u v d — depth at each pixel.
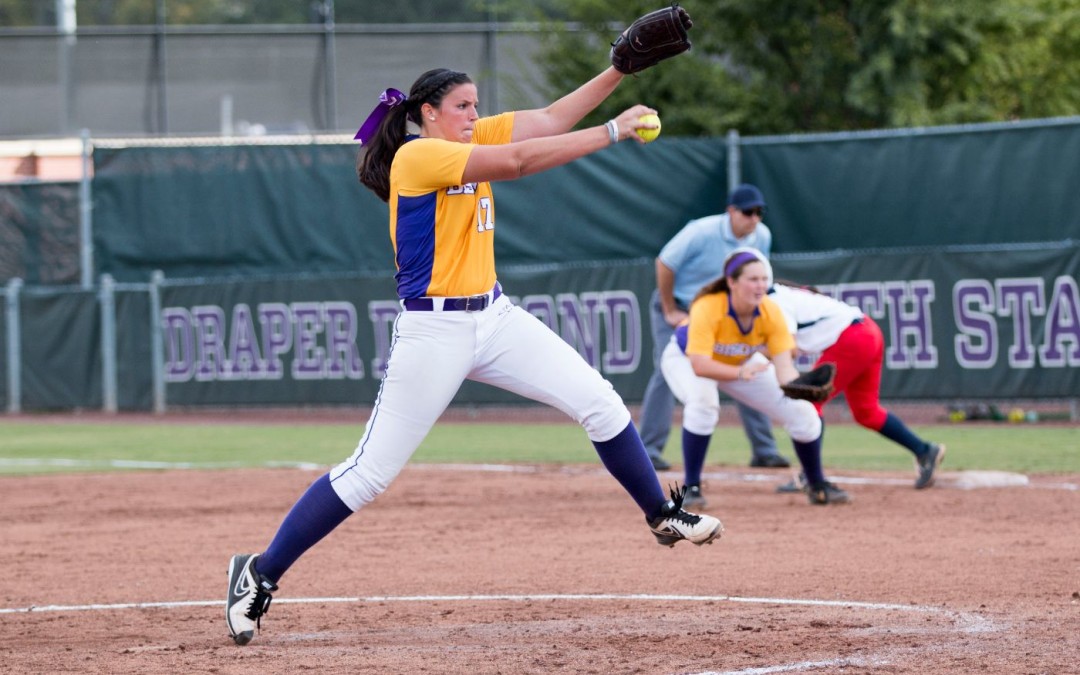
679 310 24.92
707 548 16.52
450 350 11.26
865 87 46.69
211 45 60.41
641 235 41.16
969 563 14.99
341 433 36.62
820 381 16.73
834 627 11.80
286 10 61.44
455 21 60.25
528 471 26.11
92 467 28.47
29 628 12.62
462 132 11.45
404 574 15.33
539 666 10.58
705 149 40.78
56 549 17.73
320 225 43.97
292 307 41.53
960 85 49.25
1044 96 52.66
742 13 48.41
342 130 60.53
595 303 38.12
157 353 43.16
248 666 10.78
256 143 44.22
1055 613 12.17
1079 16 50.97
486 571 15.38
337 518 11.60
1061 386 33.44
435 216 11.06
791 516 19.08
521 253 41.72
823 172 39.41
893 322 34.75
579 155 10.85
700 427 19.95
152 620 12.98
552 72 53.72
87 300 44.25
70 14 61.56
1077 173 36.50
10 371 44.94
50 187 47.09
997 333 33.91
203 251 44.56
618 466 11.91
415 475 25.50
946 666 10.24
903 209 38.50
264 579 11.60
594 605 13.17
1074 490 21.28
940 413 37.03
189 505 22.03
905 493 21.25
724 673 10.16
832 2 47.50
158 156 44.81
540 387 11.62
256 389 42.00
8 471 27.78
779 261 35.66
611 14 52.50
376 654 11.16
